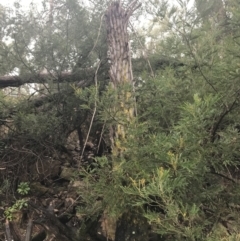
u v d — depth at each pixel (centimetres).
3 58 587
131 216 423
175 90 411
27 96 620
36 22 598
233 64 357
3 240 548
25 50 588
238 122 364
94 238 532
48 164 633
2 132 595
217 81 372
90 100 392
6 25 580
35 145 602
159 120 424
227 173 412
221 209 373
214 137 354
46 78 605
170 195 274
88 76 606
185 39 417
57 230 536
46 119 558
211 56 420
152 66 564
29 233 516
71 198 574
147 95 439
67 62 598
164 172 263
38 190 610
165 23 425
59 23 610
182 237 307
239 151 344
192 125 294
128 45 499
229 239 280
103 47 601
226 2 493
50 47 580
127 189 306
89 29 610
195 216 306
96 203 431
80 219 563
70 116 601
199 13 466
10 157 600
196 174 326
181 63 465
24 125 549
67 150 632
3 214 536
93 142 633
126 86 418
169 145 297
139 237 419
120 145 392
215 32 446
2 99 561
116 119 400
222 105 356
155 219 288
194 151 308
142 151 354
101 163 381
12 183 581
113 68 484
